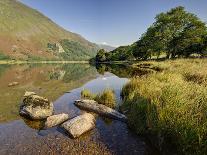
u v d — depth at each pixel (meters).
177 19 51.38
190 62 28.36
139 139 7.35
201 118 6.23
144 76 16.23
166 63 29.53
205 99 7.45
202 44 49.16
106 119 9.30
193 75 15.07
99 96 12.55
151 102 7.98
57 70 46.50
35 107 9.65
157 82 12.37
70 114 9.95
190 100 7.62
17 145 6.77
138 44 62.59
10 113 10.27
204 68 18.58
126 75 28.73
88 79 25.45
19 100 13.12
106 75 30.78
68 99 13.22
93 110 10.31
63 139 7.23
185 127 5.95
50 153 6.26
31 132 7.84
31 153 6.27
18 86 19.36
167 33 51.72
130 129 8.20
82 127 7.79
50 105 10.23
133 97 10.80
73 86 19.33
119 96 13.65
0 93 15.60
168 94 8.42
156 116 7.15
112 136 7.54
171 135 6.35
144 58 63.91
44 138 7.30
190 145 5.49
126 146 6.82
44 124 8.54
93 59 161.00
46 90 17.00
